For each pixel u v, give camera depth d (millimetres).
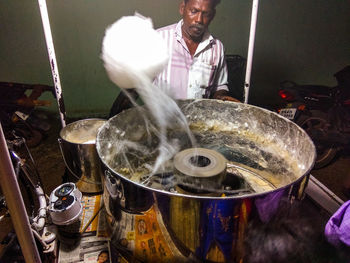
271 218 681
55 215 855
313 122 2475
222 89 1728
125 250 800
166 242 702
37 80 2859
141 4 2086
